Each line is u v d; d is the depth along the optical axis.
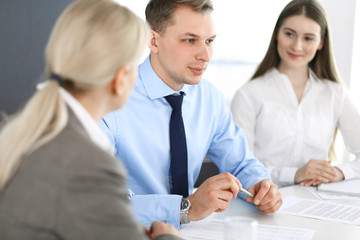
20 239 0.69
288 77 2.34
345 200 1.62
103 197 0.70
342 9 3.26
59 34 0.78
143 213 1.29
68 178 0.68
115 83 0.82
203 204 1.29
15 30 2.68
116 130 1.54
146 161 1.59
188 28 1.43
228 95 4.45
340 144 2.54
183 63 1.48
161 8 1.47
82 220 0.68
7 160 0.71
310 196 1.69
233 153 1.77
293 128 2.27
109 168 0.71
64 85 0.79
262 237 1.18
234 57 4.46
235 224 0.93
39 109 0.73
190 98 1.71
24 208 0.69
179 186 1.57
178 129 1.59
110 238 0.69
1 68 2.67
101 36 0.77
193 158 1.68
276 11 4.02
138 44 0.83
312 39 2.20
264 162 2.29
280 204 1.43
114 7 0.82
